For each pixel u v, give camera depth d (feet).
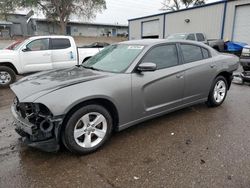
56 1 105.91
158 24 84.02
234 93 20.56
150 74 11.79
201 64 14.43
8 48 28.68
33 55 25.86
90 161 9.61
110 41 134.31
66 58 27.76
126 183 8.18
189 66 13.70
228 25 60.64
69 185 8.11
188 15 71.77
